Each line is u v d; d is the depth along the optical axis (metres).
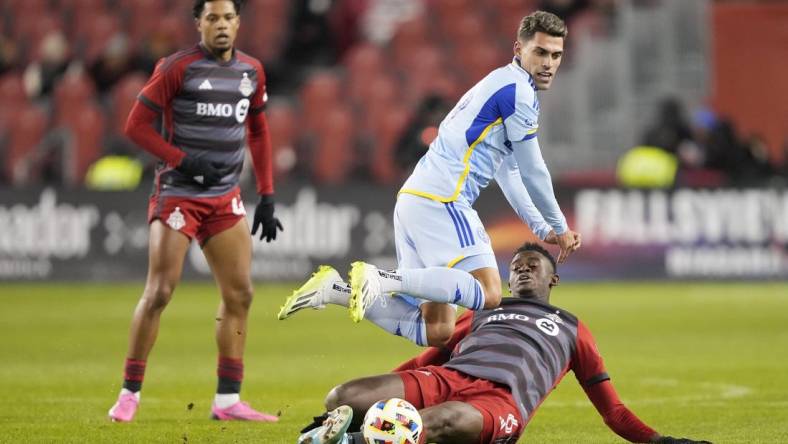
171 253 26.78
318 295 21.91
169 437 24.47
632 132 84.12
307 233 70.12
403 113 82.81
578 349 22.44
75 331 49.19
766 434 25.08
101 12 92.44
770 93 84.88
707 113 78.06
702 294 66.38
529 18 23.91
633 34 85.50
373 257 70.25
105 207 70.88
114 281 70.62
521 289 23.22
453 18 89.56
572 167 83.62
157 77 26.61
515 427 20.62
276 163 80.75
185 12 91.31
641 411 28.81
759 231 71.62
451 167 23.81
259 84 27.91
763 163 77.75
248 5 90.81
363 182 80.75
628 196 71.56
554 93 84.56
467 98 24.12
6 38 92.25
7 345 44.44
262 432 25.36
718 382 34.41
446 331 23.22
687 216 71.69
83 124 82.38
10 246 70.56
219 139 27.17
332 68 91.25
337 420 18.88
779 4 84.50
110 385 33.81
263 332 51.03
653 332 48.97
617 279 71.44
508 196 25.30
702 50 85.19
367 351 43.81
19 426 25.83
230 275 27.52
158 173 27.17
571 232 24.73
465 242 23.67
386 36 91.56
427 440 19.78
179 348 44.03
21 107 85.81
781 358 40.53
